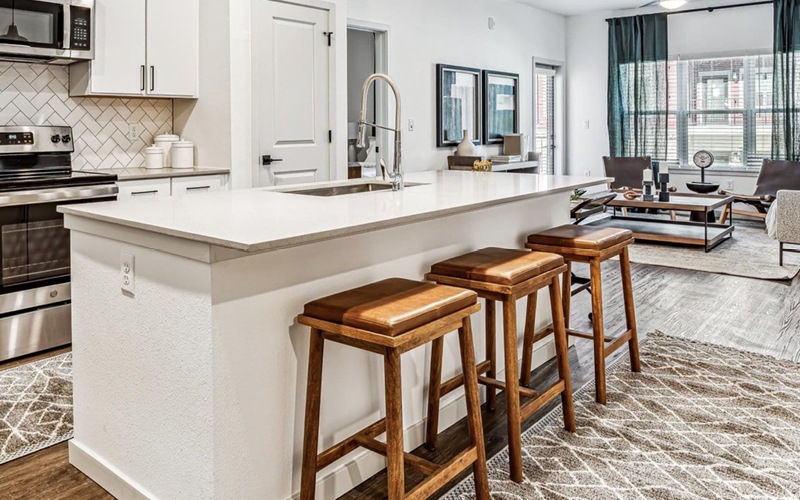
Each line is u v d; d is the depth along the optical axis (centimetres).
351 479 211
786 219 536
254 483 181
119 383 202
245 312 175
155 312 184
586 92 906
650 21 840
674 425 254
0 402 279
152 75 415
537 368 321
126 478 204
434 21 666
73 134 414
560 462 225
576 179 341
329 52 488
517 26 805
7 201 320
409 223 223
